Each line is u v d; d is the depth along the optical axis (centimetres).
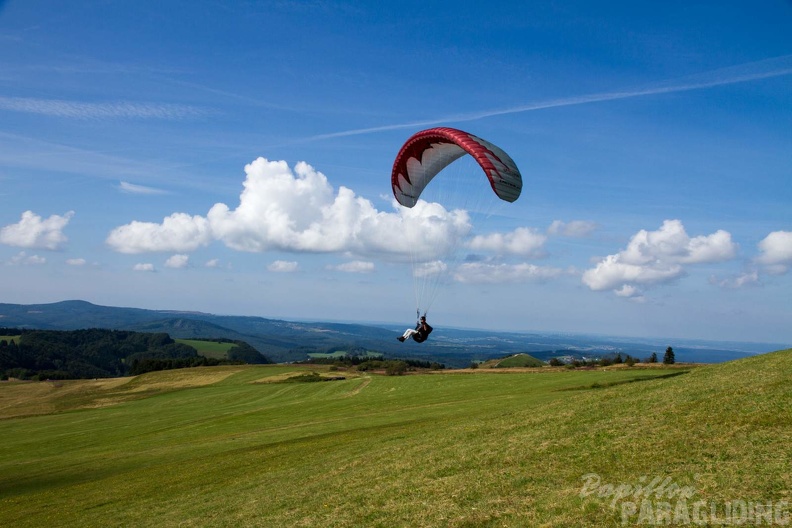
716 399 1612
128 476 2817
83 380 11088
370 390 6600
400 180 2405
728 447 1217
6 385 10400
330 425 3862
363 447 2431
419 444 2152
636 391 2178
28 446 4781
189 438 4250
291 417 4881
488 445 1791
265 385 8556
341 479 1806
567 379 5291
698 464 1166
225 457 2945
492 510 1183
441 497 1350
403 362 10269
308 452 2659
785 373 1770
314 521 1401
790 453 1099
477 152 1822
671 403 1717
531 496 1220
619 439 1462
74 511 2203
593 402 2148
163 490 2334
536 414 2203
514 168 1869
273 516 1544
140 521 1864
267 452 2888
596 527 991
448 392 5397
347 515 1384
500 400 4175
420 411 4075
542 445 1608
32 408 7981
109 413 6894
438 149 2223
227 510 1747
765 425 1298
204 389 8819
